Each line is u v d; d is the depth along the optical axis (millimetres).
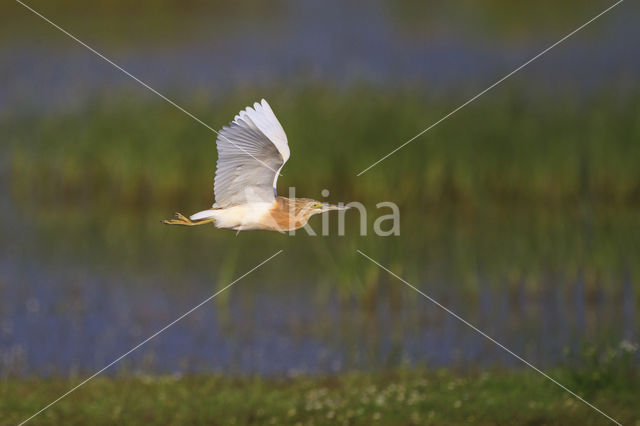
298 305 14484
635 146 19203
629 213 18484
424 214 18953
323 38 30859
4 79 25531
